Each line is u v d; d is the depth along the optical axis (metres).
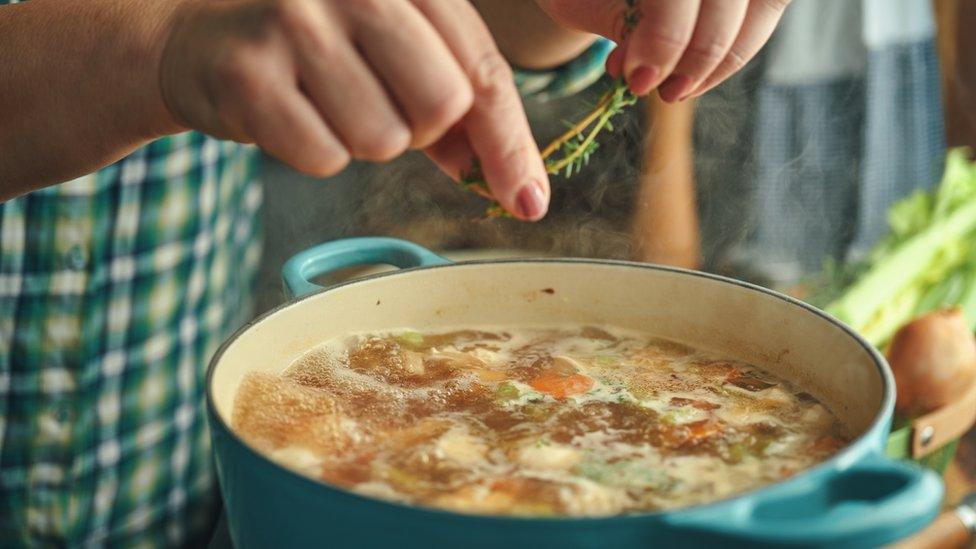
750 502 0.72
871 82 1.99
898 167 2.05
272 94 0.76
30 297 1.30
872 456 0.75
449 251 1.48
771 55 1.95
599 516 0.71
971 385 1.11
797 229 1.83
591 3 0.99
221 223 1.45
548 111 1.53
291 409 0.86
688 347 0.98
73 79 0.87
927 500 0.72
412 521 0.72
